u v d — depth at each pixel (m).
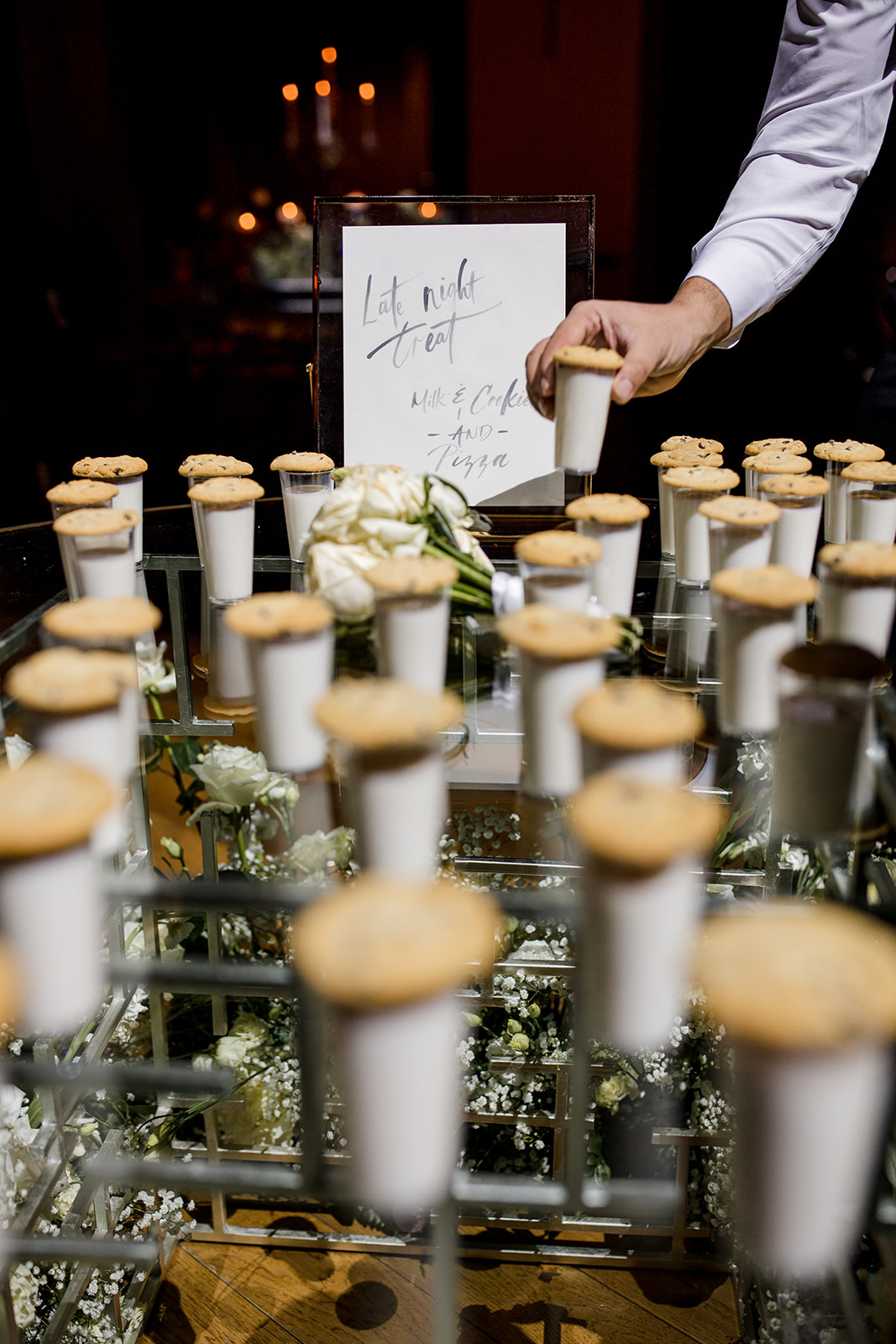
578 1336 1.17
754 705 0.93
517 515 1.49
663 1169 1.29
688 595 1.24
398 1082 0.54
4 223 4.46
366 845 0.73
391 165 5.09
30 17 4.30
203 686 1.16
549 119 3.91
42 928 0.62
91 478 1.30
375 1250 1.29
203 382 4.23
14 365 4.21
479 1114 1.25
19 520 3.91
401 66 4.87
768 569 0.93
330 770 0.94
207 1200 1.34
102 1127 1.23
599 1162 1.26
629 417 3.55
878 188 3.07
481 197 1.43
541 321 1.45
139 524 1.36
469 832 1.05
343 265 1.45
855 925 0.57
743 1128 0.54
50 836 0.59
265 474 4.08
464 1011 1.23
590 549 0.94
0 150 4.36
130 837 1.25
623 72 3.76
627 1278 1.26
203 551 1.23
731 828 1.14
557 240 1.44
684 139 3.77
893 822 0.79
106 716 0.76
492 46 3.85
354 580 0.94
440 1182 0.59
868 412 1.66
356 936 0.53
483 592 1.02
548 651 0.78
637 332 1.34
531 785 0.87
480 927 0.55
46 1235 1.06
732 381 3.46
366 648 0.97
